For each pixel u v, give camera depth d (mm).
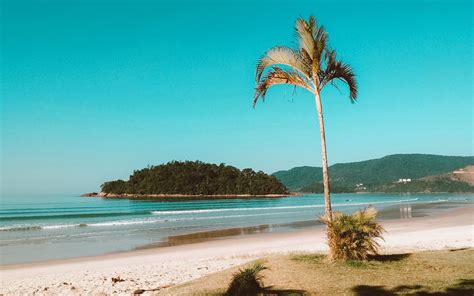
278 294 7570
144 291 10055
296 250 17844
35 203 129000
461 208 60719
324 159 10492
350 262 9484
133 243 25031
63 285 11898
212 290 8383
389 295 7223
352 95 11352
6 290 11391
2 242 26516
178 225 38250
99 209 84562
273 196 198000
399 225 31344
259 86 11320
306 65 10836
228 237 27031
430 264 9273
